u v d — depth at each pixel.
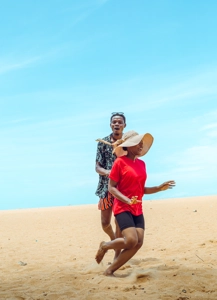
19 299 4.92
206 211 16.72
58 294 4.97
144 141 5.80
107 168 6.50
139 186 5.54
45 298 4.87
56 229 14.12
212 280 5.27
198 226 11.91
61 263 7.32
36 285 5.57
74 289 5.18
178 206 21.12
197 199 27.94
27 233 13.20
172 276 5.55
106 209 6.50
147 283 5.29
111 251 8.62
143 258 7.20
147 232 11.42
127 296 4.73
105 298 4.68
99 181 6.58
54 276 6.07
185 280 5.31
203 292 4.82
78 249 9.12
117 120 6.46
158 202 26.91
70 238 11.37
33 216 21.06
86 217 18.69
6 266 7.24
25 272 6.60
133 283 5.33
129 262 6.76
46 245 10.07
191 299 4.55
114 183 5.51
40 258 8.05
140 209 5.61
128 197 5.52
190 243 8.56
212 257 6.84
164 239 9.64
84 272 6.15
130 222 5.42
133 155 5.59
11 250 9.34
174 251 7.79
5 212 26.88
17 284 5.71
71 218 18.53
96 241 10.52
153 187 5.68
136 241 5.36
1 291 5.34
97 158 6.57
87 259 7.64
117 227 6.19
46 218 19.19
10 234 13.09
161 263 6.56
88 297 4.74
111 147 6.50
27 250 9.27
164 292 4.82
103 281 5.40
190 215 15.64
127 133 5.79
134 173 5.46
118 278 5.51
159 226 12.78
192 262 6.50
